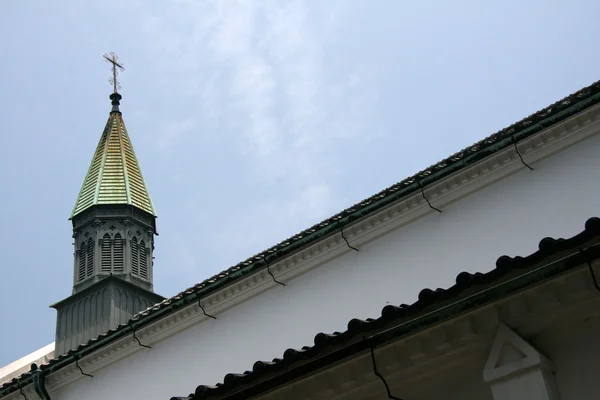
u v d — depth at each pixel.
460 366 9.27
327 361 9.49
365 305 15.53
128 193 26.27
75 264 25.41
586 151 13.73
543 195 14.00
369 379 9.62
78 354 19.22
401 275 15.27
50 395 19.75
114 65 30.19
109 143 27.91
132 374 18.59
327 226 16.14
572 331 8.61
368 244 16.00
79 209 26.05
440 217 15.16
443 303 8.85
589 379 8.37
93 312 23.72
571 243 8.16
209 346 17.64
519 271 8.46
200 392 10.55
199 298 17.78
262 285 17.17
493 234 14.34
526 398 8.43
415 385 9.57
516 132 14.16
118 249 25.33
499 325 8.78
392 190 15.41
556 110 13.76
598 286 8.17
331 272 16.33
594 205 13.37
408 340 9.21
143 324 18.45
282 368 9.84
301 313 16.45
